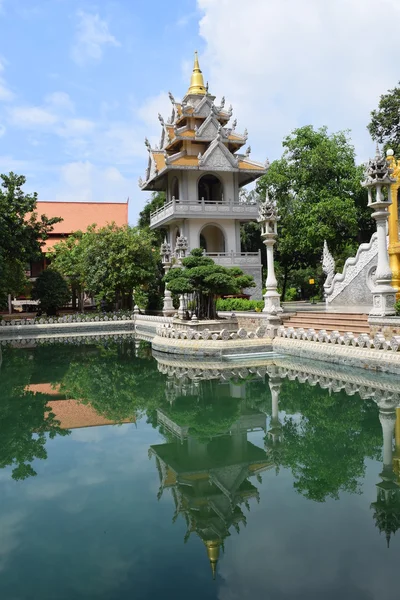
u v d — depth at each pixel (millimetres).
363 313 18359
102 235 39062
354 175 41250
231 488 7359
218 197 44656
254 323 22078
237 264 40750
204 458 8859
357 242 44750
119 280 37625
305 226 40562
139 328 36312
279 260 51219
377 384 13586
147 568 5246
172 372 17453
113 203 60125
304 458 8547
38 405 13445
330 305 28594
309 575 4945
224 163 40531
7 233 34156
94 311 47875
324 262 29281
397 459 8250
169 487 7527
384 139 39656
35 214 37500
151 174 45375
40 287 40375
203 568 5207
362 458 8375
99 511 6707
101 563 5359
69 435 10562
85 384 16281
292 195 44031
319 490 7113
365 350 14852
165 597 4703
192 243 41125
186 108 42500
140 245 38125
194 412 12172
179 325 22969
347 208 39344
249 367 17438
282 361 18266
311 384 14094
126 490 7453
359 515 6262
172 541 5828
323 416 10992
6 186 36031
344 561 5199
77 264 42188
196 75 44969
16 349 26969
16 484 7793
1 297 36500
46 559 5477
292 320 21078
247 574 5035
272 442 9586
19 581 5039
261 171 41844
